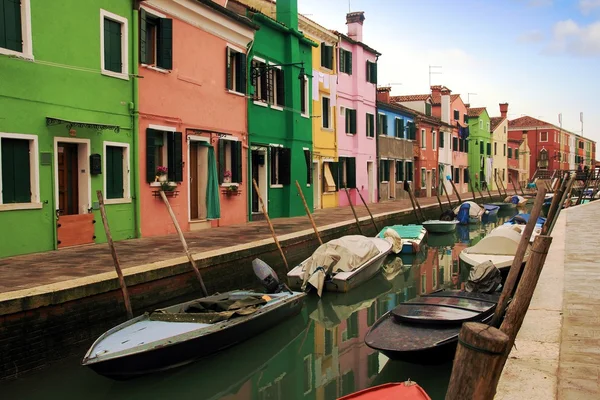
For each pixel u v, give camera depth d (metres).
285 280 13.74
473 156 50.25
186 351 7.47
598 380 4.20
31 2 10.38
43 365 7.24
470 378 2.74
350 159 27.62
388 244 15.88
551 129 69.25
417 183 38.56
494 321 5.88
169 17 14.09
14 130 10.12
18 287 7.47
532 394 3.92
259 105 18.66
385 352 7.13
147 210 13.42
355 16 29.28
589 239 11.94
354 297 12.77
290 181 20.38
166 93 14.02
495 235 13.48
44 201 10.70
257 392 7.57
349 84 27.91
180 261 9.86
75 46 11.36
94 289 7.93
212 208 15.84
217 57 16.20
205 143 15.74
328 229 16.59
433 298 8.82
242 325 8.38
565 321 5.68
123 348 6.99
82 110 11.55
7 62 9.95
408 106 41.09
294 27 21.05
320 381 7.83
